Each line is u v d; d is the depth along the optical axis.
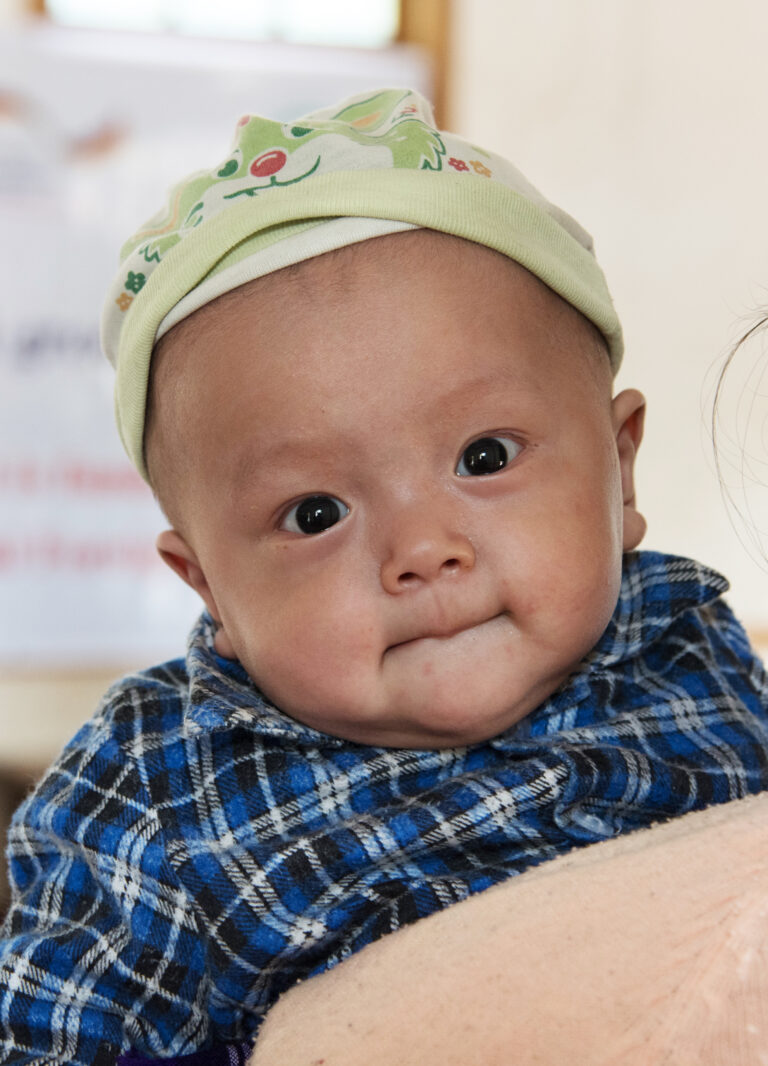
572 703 0.81
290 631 0.72
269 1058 0.52
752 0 2.56
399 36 2.55
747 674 0.90
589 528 0.73
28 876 0.88
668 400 2.61
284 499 0.72
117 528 2.57
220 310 0.75
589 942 0.49
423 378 0.70
